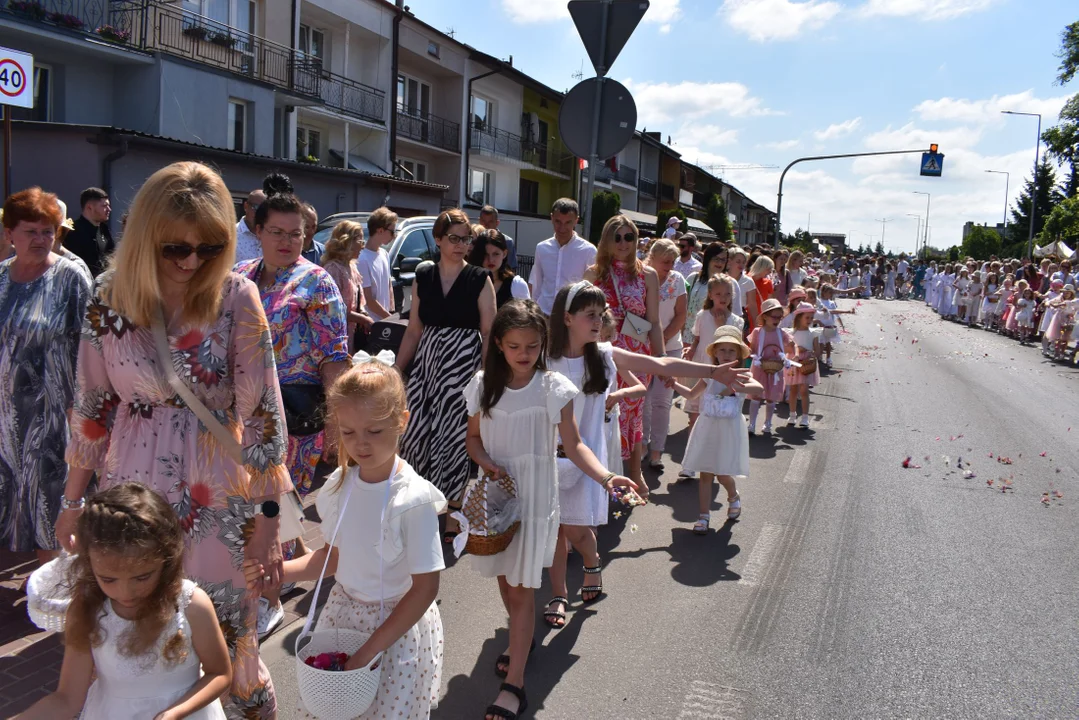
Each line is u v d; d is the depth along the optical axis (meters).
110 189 12.60
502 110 31.69
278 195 3.75
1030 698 3.53
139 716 2.09
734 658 3.84
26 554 4.63
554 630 4.09
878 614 4.35
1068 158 44.56
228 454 2.49
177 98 16.11
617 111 6.12
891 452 8.18
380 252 7.89
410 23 24.91
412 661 2.57
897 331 23.62
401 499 2.51
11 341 3.76
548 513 3.36
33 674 3.33
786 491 6.68
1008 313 22.23
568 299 4.09
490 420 3.38
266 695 2.62
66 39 14.21
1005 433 9.34
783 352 8.68
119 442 2.45
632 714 3.34
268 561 2.52
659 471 7.14
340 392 2.48
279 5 19.91
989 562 5.16
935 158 26.05
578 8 6.07
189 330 2.41
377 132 24.38
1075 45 42.12
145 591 2.04
